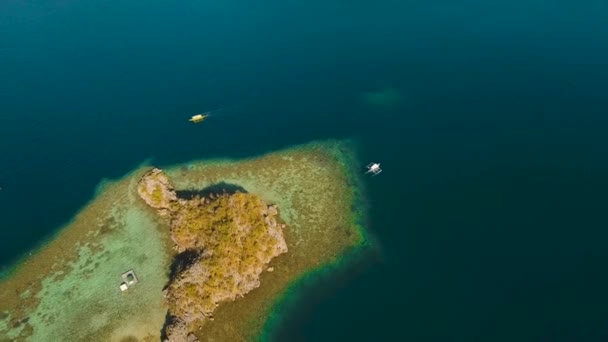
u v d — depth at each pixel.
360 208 91.06
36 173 98.88
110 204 90.50
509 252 82.56
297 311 74.06
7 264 81.69
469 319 73.00
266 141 105.50
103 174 97.94
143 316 72.06
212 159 100.62
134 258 80.44
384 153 103.12
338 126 109.75
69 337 70.31
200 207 83.56
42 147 104.88
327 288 77.50
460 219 88.94
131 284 76.38
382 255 82.69
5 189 95.31
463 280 78.44
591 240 83.94
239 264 75.62
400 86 122.19
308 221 87.50
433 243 84.75
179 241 80.44
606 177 95.88
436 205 91.81
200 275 73.06
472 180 96.69
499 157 101.56
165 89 121.25
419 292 77.00
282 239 82.12
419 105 116.12
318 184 95.06
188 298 71.56
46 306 74.50
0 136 107.56
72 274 78.94
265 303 74.62
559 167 98.56
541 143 104.38
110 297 74.94
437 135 107.56
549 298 75.12
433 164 100.50
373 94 119.38
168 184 93.19
